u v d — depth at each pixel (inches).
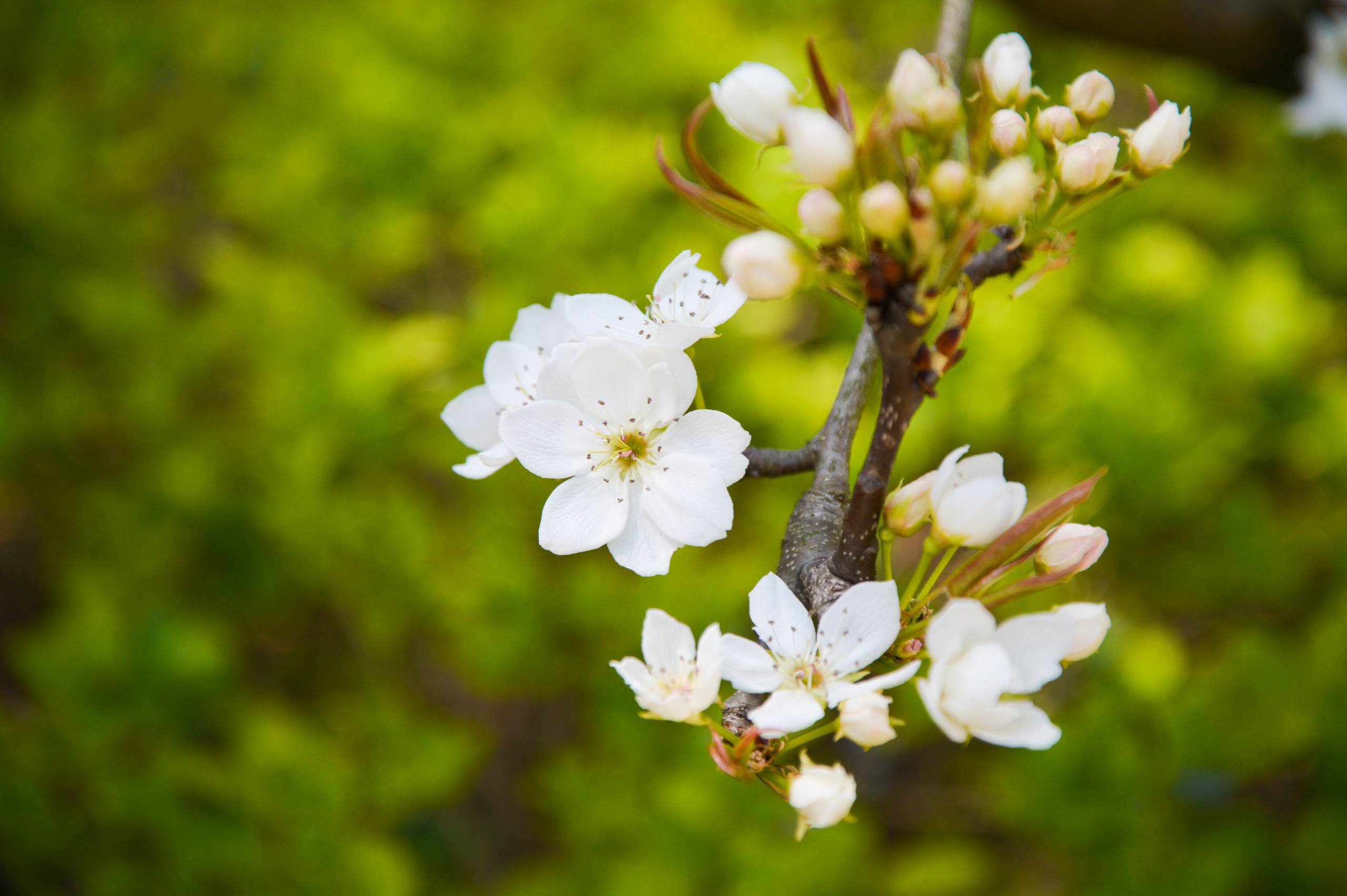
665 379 17.6
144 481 28.2
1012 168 16.2
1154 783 23.0
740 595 24.2
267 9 32.3
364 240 27.2
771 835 23.0
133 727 25.4
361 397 25.0
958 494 17.0
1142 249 25.4
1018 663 16.7
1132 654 24.1
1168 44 25.3
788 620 17.1
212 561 28.7
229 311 27.5
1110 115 32.6
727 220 17.1
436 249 30.0
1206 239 29.1
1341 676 23.1
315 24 30.7
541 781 26.8
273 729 24.9
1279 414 25.8
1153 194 27.8
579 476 17.7
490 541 25.3
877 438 16.9
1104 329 25.1
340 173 27.8
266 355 26.5
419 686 35.5
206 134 33.1
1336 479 26.3
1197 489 24.9
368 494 27.1
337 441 25.5
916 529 17.4
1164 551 26.6
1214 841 23.1
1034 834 23.9
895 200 16.2
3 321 31.6
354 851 23.8
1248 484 27.4
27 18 32.8
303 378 25.5
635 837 23.7
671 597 24.3
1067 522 17.6
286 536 25.8
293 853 24.2
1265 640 23.9
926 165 16.7
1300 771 26.9
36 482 32.6
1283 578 25.8
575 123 27.1
